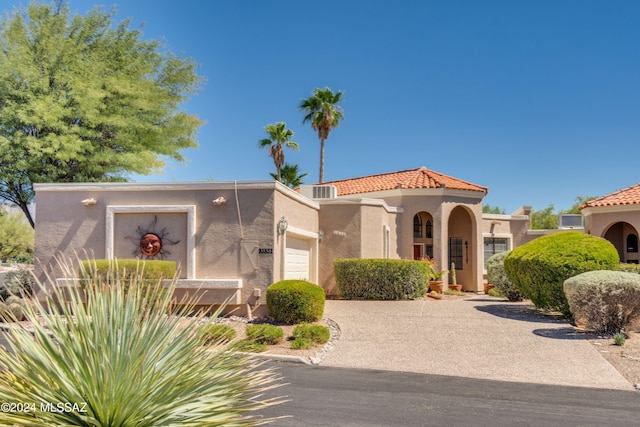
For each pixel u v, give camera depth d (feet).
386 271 61.93
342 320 48.11
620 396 27.71
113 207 51.85
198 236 50.98
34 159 72.13
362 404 25.50
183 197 51.60
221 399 14.06
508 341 40.19
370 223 68.85
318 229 68.64
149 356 13.74
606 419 23.54
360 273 62.28
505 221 92.94
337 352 37.86
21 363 13.10
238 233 50.57
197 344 15.12
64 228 52.60
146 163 81.92
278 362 35.55
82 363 12.63
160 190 51.83
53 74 76.33
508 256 56.29
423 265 63.10
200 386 13.93
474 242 82.28
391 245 76.18
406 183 79.77
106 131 82.17
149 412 12.72
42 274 52.06
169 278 45.27
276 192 51.21
